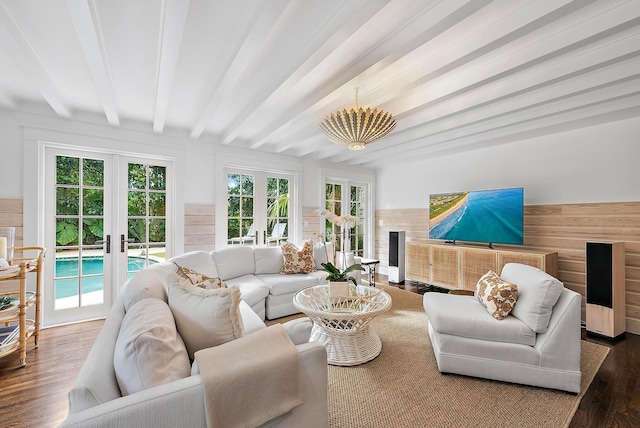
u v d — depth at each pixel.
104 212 3.29
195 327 1.25
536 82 2.14
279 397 1.00
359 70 1.99
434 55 1.94
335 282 2.35
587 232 3.17
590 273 2.81
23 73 2.09
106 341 1.10
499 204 3.69
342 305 2.46
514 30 1.57
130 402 0.79
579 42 1.71
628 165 2.92
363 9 1.44
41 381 2.00
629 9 1.50
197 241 3.80
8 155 2.76
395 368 2.11
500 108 2.69
